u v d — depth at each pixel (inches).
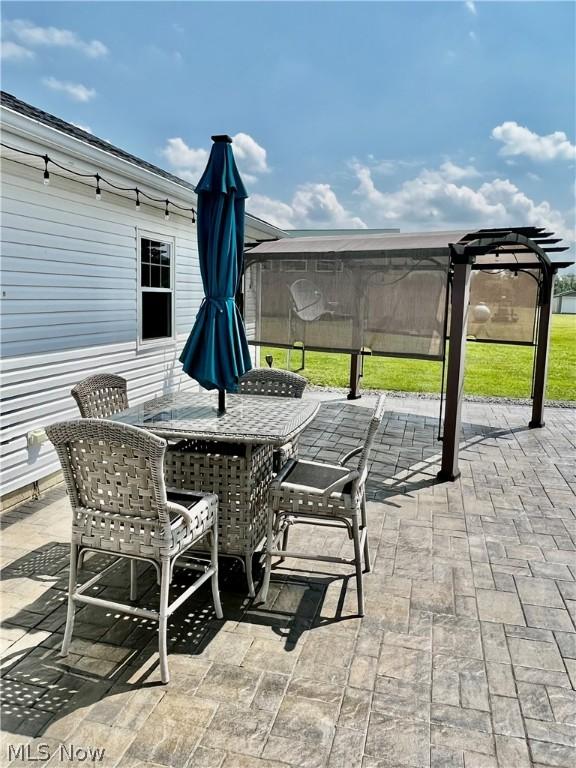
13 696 91.6
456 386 201.2
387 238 242.7
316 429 281.0
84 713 87.9
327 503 117.3
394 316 221.9
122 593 124.0
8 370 171.9
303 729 85.4
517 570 138.0
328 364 590.2
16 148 149.2
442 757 80.8
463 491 195.0
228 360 138.3
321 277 238.4
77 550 101.7
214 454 127.6
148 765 78.3
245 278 255.6
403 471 216.5
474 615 117.9
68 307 198.7
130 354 240.7
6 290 169.8
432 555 145.6
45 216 184.2
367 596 125.1
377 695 93.1
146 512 95.7
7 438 172.6
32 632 109.2
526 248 257.0
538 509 178.9
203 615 116.5
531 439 268.2
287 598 124.0
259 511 130.3
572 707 91.6
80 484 99.4
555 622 115.8
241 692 93.3
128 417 134.7
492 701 92.4
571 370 555.5
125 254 231.8
